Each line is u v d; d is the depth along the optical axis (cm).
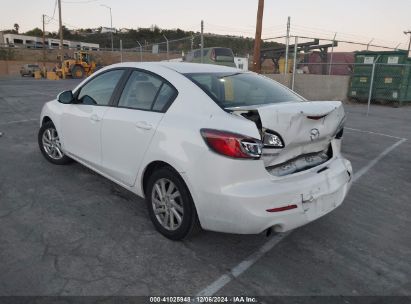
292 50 1828
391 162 632
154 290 268
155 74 362
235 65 1762
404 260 324
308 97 1575
